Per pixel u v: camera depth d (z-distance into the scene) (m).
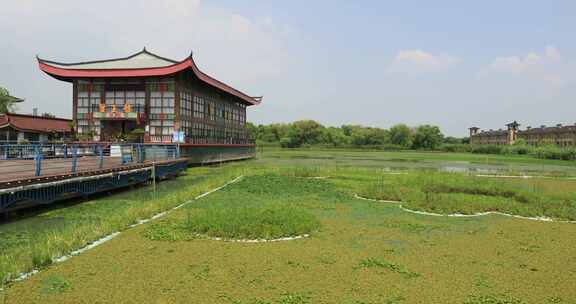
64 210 16.52
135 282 7.68
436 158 72.62
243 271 8.30
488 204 16.42
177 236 11.02
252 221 12.06
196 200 17.77
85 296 7.04
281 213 13.20
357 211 15.30
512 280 7.97
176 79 41.19
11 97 56.00
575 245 10.63
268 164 49.94
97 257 9.20
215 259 9.08
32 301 6.84
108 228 11.62
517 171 41.09
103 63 45.06
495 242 10.85
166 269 8.41
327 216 14.27
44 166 22.59
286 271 8.32
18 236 12.04
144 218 13.62
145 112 41.22
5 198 13.91
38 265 8.56
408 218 13.95
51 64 41.53
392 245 10.44
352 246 10.27
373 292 7.27
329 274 8.17
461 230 12.23
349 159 65.75
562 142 103.44
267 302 6.79
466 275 8.21
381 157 73.88
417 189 20.80
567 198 18.66
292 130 125.94
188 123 44.56
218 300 6.88
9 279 7.76
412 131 126.25
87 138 40.75
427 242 10.77
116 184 22.17
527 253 9.85
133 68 40.47
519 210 15.14
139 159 28.19
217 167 43.34
